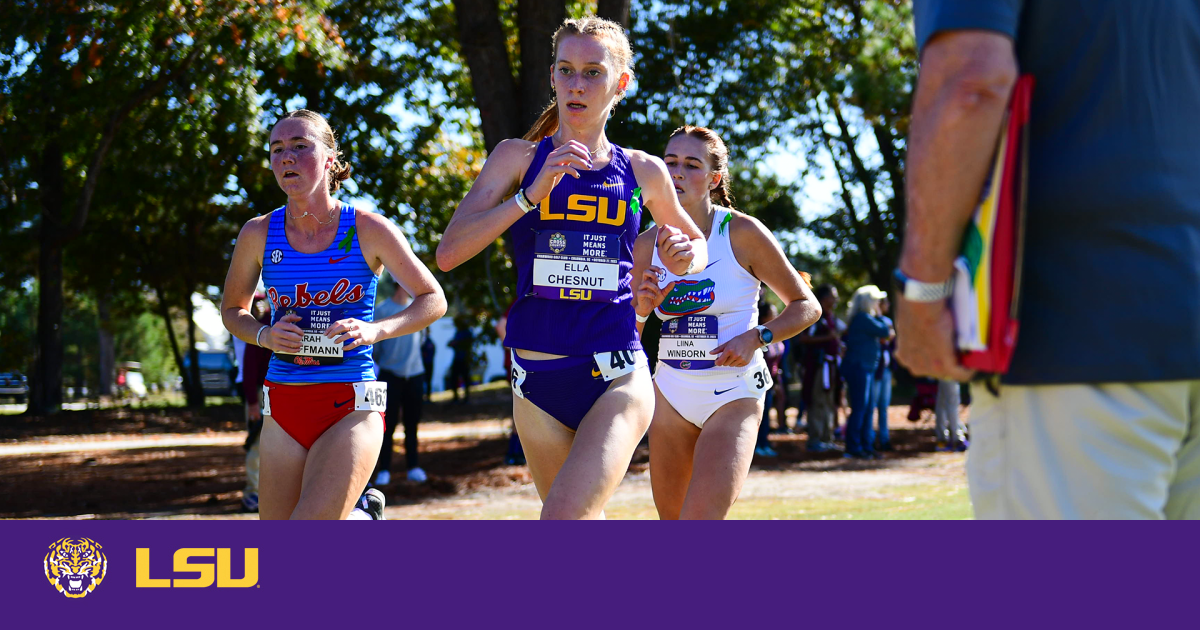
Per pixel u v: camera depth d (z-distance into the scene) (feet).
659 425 13.89
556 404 11.04
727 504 12.44
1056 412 6.10
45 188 74.74
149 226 88.79
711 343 13.58
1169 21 6.13
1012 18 5.89
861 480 32.60
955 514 22.43
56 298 77.87
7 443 58.03
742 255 13.87
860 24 47.73
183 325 201.36
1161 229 5.96
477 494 32.09
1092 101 6.06
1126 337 5.91
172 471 41.50
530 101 36.40
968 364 6.14
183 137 48.52
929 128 5.95
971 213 6.04
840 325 47.65
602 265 10.97
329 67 46.34
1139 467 5.95
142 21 41.16
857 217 88.17
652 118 56.18
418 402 33.86
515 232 11.20
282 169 12.27
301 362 12.28
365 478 12.00
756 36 55.77
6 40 44.50
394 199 61.41
